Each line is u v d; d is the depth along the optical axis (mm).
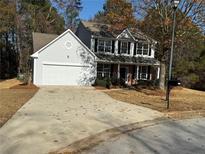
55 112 13922
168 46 27156
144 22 28141
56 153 7605
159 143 9219
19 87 27078
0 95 20609
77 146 8430
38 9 51344
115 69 35938
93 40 34781
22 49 45156
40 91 24484
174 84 16797
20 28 45531
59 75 31609
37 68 30625
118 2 27984
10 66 49781
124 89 29594
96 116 13484
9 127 10312
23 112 13461
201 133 11039
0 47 48531
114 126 11609
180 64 39344
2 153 7449
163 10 26906
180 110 16891
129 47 36688
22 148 7910
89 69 32938
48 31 51812
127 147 8578
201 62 40125
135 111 15570
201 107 18875
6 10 43375
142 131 11016
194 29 26766
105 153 7852
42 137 9180
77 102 18188
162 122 13203
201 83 40156
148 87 32094
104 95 23297
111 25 30438
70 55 31906
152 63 36594
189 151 8359
